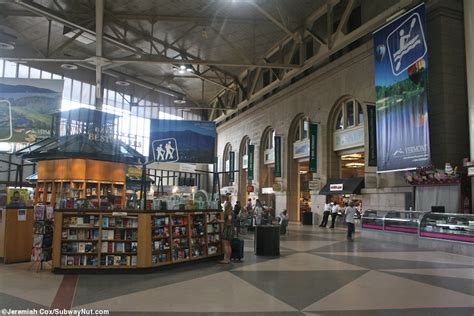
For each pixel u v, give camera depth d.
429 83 15.67
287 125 26.17
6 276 7.60
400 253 11.10
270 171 29.73
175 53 28.44
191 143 14.22
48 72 31.17
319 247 12.39
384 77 16.42
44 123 15.92
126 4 20.61
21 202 9.73
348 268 8.65
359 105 19.83
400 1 16.36
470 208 13.29
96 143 13.82
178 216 9.09
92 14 21.06
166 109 41.00
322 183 21.75
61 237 8.03
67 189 16.62
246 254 10.83
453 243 11.31
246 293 6.32
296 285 6.93
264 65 22.16
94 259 8.02
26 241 9.43
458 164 14.82
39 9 18.23
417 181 14.83
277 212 26.59
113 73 32.22
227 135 37.12
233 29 23.72
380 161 16.62
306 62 23.28
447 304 5.71
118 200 17.45
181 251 9.01
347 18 20.00
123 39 22.39
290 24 23.14
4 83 15.89
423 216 12.73
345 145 20.62
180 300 5.84
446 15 15.46
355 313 5.25
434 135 15.35
